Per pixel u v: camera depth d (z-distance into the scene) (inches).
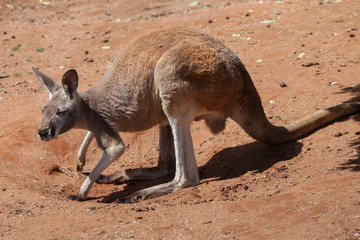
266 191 673.0
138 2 2159.2
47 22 1907.0
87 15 2010.3
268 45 1374.3
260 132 811.4
